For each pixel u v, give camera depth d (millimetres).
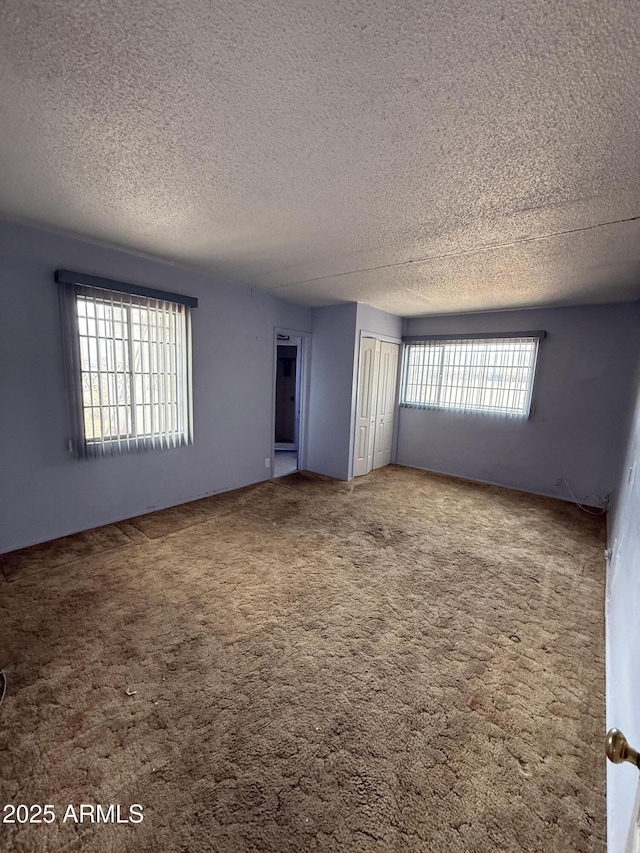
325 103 1307
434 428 5703
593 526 3785
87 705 1579
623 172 1649
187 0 944
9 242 2596
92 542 3029
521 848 1156
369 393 5363
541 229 2326
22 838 1135
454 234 2479
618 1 886
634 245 2484
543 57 1060
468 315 5293
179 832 1162
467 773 1373
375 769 1375
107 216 2414
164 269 3498
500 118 1345
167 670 1777
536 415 4785
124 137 1560
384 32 1009
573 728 1568
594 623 2256
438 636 2100
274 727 1521
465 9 930
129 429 3434
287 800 1262
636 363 3885
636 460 2234
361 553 3031
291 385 7426
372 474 5496
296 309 5066
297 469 5648
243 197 2076
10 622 2064
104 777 1310
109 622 2094
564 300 4219
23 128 1505
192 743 1441
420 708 1637
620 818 1031
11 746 1399
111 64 1165
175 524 3457
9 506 2795
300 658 1892
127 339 3314
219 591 2438
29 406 2809
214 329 4055
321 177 1827
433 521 3770
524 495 4723
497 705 1667
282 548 3068
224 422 4328
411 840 1165
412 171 1738
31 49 1114
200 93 1286
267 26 1009
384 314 5426
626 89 1158
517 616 2303
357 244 2738
